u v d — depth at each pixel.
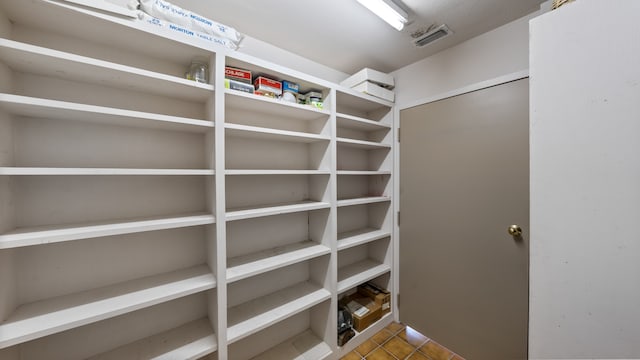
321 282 1.86
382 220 2.37
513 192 1.56
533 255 0.96
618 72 0.77
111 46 1.17
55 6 0.88
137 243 1.27
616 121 0.77
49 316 0.93
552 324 0.92
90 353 1.16
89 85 1.14
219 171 1.23
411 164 2.13
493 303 1.66
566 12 0.87
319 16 1.47
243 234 1.66
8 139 0.94
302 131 1.94
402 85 2.19
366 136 2.47
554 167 0.90
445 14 1.47
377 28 1.60
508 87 1.56
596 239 0.82
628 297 0.76
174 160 1.37
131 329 1.25
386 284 2.33
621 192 0.77
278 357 1.69
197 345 1.23
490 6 1.40
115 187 1.21
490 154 1.65
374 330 2.07
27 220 1.02
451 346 1.88
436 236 1.96
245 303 1.63
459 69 1.81
